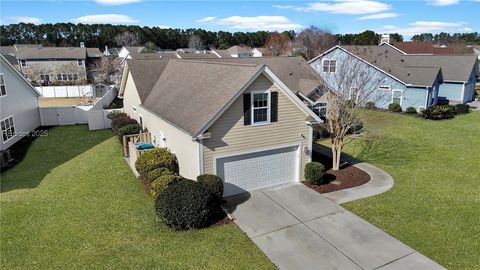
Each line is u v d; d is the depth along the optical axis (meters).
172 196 11.86
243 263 10.10
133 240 11.23
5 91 23.36
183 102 17.31
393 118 30.64
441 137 24.88
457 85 38.53
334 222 12.63
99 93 47.16
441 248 10.91
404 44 61.66
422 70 34.56
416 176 17.30
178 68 23.02
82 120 31.25
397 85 34.56
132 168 18.14
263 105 14.98
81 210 13.38
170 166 16.12
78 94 48.25
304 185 16.34
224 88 15.10
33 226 12.16
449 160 19.75
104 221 12.48
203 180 13.49
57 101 44.16
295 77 28.61
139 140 21.03
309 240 11.38
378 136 24.06
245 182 15.58
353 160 20.05
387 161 19.78
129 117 26.69
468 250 10.79
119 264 9.98
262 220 12.79
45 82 57.62
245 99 14.45
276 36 103.25
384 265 10.06
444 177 17.11
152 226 12.12
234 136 14.62
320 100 26.48
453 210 13.49
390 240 11.38
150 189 14.65
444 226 12.27
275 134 15.58
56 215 12.98
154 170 15.23
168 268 9.81
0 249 10.75
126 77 27.25
